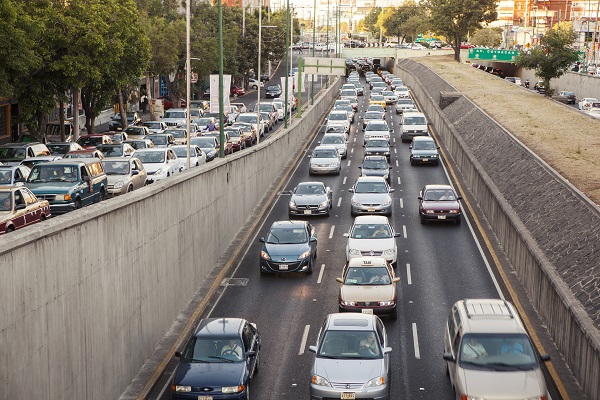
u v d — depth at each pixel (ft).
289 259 108.68
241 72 418.72
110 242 68.74
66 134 212.84
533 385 62.69
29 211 98.22
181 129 223.10
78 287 60.95
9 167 117.19
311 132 271.28
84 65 175.73
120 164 135.13
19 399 50.24
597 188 117.60
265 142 173.68
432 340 84.12
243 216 140.26
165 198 87.45
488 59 504.43
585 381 69.67
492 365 64.80
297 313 94.12
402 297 98.89
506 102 254.47
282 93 313.12
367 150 208.44
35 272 52.95
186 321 91.66
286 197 165.07
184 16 341.00
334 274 110.83
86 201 117.39
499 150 170.09
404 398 69.67
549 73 316.60
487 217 140.97
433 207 137.08
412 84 427.74
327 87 402.31
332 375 67.36
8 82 159.94
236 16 411.34
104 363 67.00
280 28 433.48
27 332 51.60
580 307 75.77
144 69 220.23
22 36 146.61
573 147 159.74
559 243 99.76
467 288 102.27
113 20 184.44
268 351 81.97
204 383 66.13
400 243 125.90
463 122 235.40
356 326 72.64
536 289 93.91
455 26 500.74
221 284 106.52
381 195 147.54
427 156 198.49
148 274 80.69
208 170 110.11
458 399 64.49
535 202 121.90
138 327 77.10
